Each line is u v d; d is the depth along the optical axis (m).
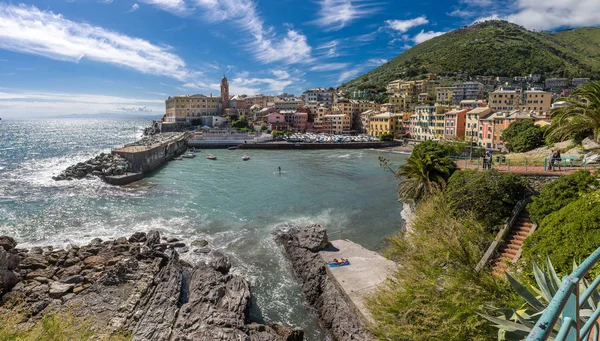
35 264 32.59
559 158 36.28
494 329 12.18
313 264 34.09
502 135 96.12
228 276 30.78
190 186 73.62
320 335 26.56
